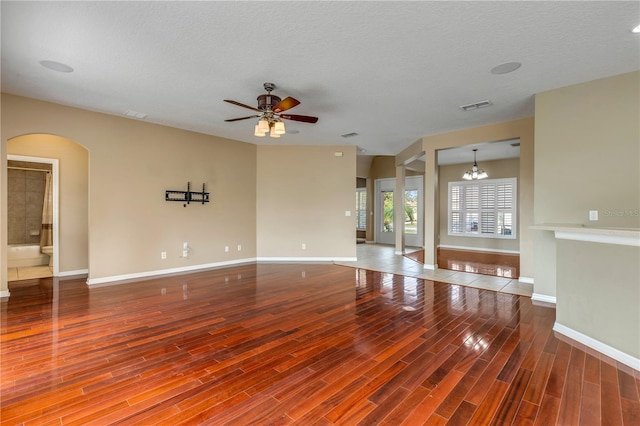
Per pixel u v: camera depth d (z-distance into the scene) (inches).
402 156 309.3
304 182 284.2
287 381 88.1
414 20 97.9
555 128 150.3
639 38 107.2
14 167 256.2
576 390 83.7
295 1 89.0
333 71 134.3
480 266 261.1
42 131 172.4
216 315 141.2
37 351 105.1
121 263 203.9
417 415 73.7
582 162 142.9
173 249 228.2
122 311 145.3
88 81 145.7
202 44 112.9
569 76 137.3
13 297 166.1
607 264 104.3
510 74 136.1
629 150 132.0
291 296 171.6
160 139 219.9
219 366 96.3
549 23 99.1
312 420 71.9
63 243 217.9
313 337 118.0
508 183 348.5
